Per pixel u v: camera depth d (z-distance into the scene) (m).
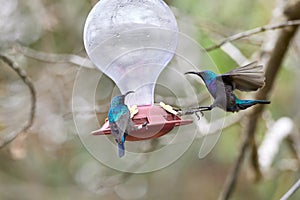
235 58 9.88
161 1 7.62
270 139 10.79
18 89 11.32
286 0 9.45
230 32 10.55
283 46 9.52
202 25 10.23
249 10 11.30
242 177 14.31
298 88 12.57
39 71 11.62
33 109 9.32
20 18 11.73
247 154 11.51
